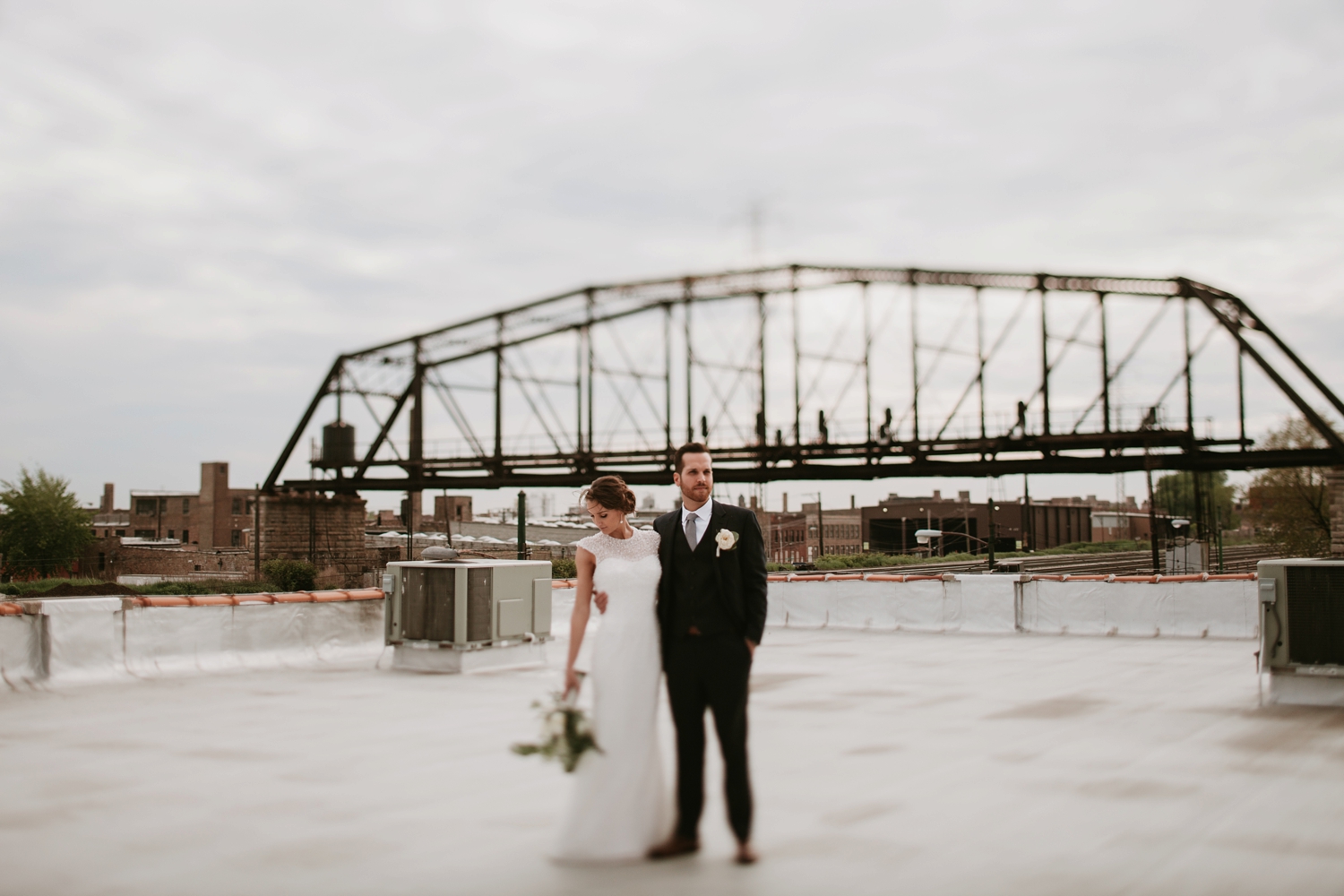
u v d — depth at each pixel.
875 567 64.56
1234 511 130.12
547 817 5.34
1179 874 4.30
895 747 7.13
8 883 4.30
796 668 12.08
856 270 42.16
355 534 60.72
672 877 4.31
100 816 5.38
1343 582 8.74
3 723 8.41
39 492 69.69
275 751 7.16
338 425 59.00
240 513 108.19
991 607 17.48
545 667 12.44
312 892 4.15
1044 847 4.71
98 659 11.26
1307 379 36.69
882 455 41.72
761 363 43.50
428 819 5.30
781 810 5.41
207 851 4.74
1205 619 16.17
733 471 44.53
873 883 4.21
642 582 4.85
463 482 53.69
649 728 4.73
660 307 46.34
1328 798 5.61
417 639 12.03
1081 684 10.52
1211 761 6.61
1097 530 116.75
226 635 12.43
